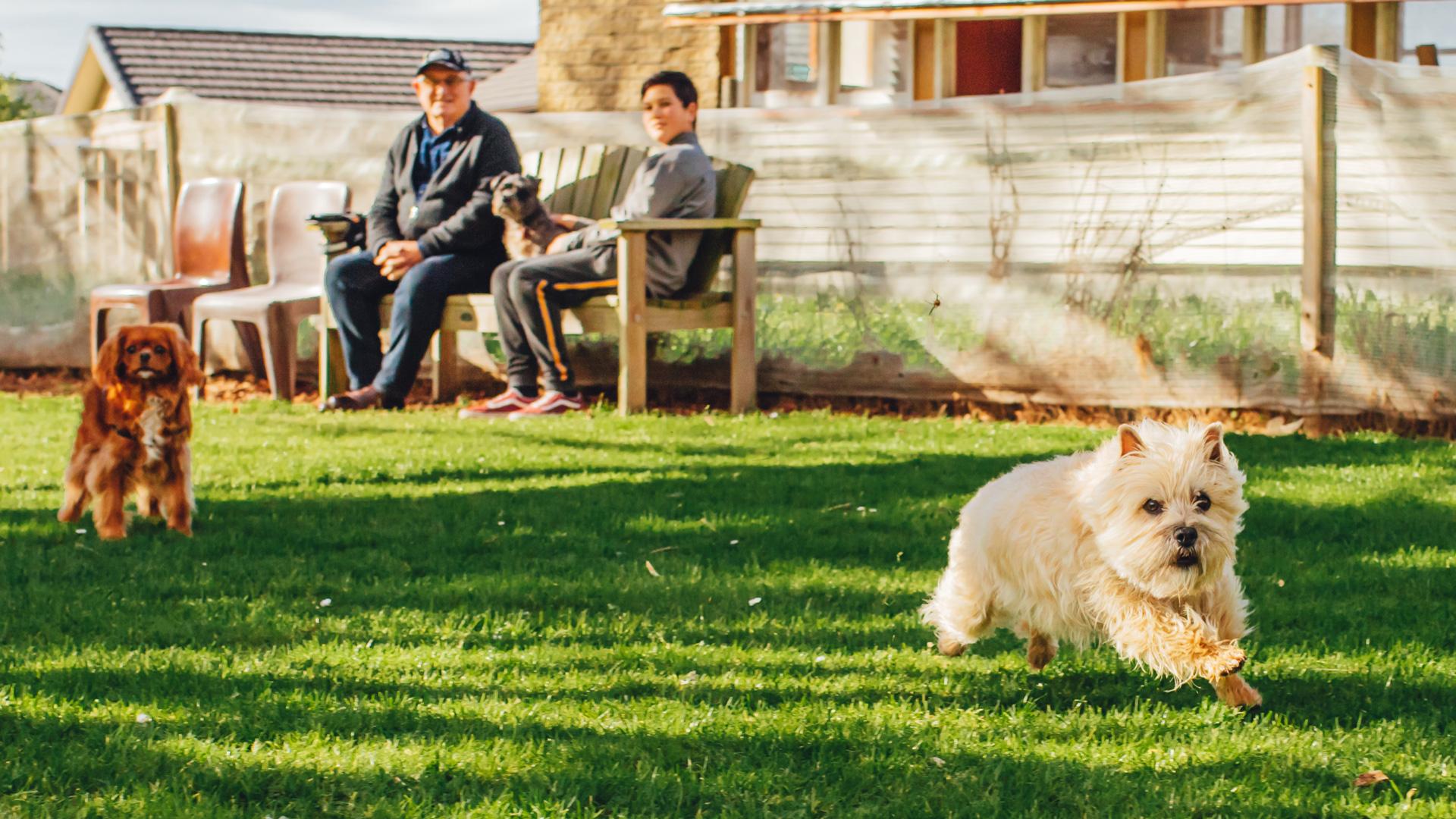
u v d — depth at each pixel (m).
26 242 11.38
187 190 10.66
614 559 5.15
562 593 4.59
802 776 3.01
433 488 6.49
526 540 5.39
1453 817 2.78
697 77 12.94
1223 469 3.37
